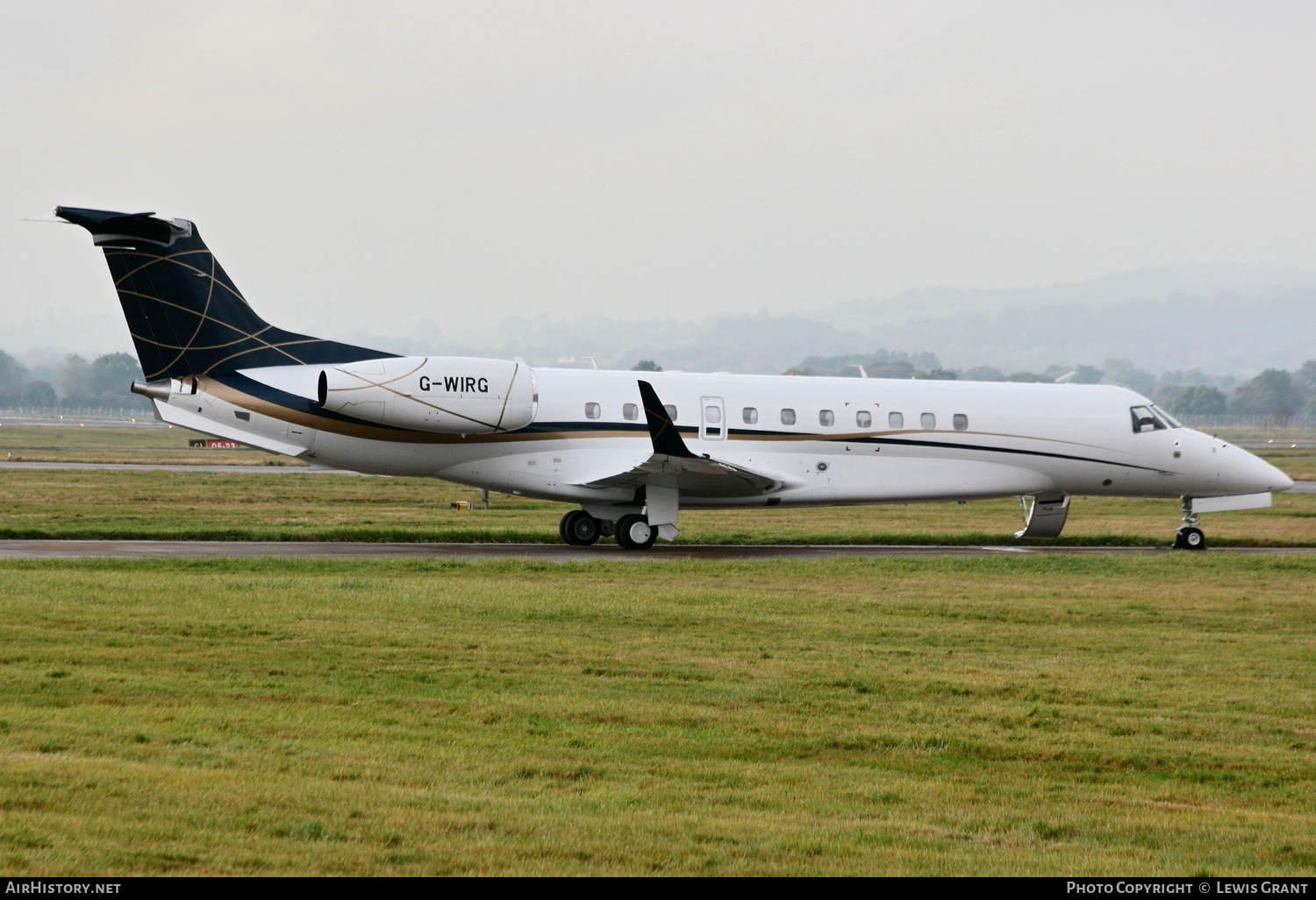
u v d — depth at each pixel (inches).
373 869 1047.0
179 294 3580.2
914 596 2844.5
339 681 1807.3
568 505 6318.9
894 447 4040.4
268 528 4224.9
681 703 1742.1
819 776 1409.9
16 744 1389.0
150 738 1441.9
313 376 3678.6
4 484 6245.1
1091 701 1828.2
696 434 3900.1
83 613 2272.4
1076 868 1120.8
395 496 6579.7
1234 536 4842.5
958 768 1475.1
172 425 3580.2
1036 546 4419.3
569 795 1289.4
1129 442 4207.7
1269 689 1937.7
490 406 3690.9
